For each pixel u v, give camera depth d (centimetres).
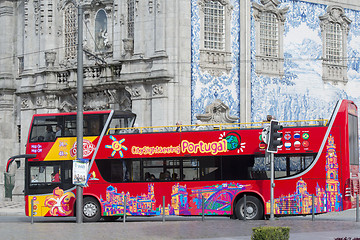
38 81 5791
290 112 5275
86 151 3581
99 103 5447
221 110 5016
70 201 3606
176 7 4900
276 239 2020
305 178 3291
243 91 5075
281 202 3316
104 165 3559
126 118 3694
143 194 3500
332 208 3247
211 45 5031
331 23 5544
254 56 5141
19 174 5791
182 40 4903
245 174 3378
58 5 5772
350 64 5628
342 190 3244
